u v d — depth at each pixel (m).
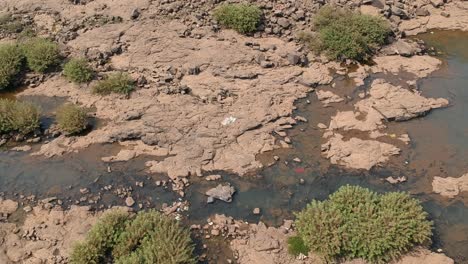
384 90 14.99
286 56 16.25
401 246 10.30
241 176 12.52
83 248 10.35
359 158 12.91
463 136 13.56
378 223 10.54
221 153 13.09
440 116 14.23
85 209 11.65
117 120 14.11
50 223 11.31
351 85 15.41
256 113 14.22
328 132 13.72
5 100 14.39
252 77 15.52
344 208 11.03
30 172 12.78
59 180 12.53
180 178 12.45
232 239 10.96
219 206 11.77
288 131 13.80
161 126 13.77
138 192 12.16
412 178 12.38
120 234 10.70
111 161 12.98
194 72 15.63
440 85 15.35
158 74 15.61
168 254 10.12
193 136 13.50
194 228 11.22
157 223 10.88
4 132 13.87
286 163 12.85
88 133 13.83
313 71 15.90
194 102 14.60
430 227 10.79
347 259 10.34
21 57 16.11
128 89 14.99
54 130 13.96
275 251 10.62
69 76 15.54
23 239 10.94
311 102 14.79
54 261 10.42
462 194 11.91
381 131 13.74
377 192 12.01
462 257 10.48
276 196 12.02
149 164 12.85
